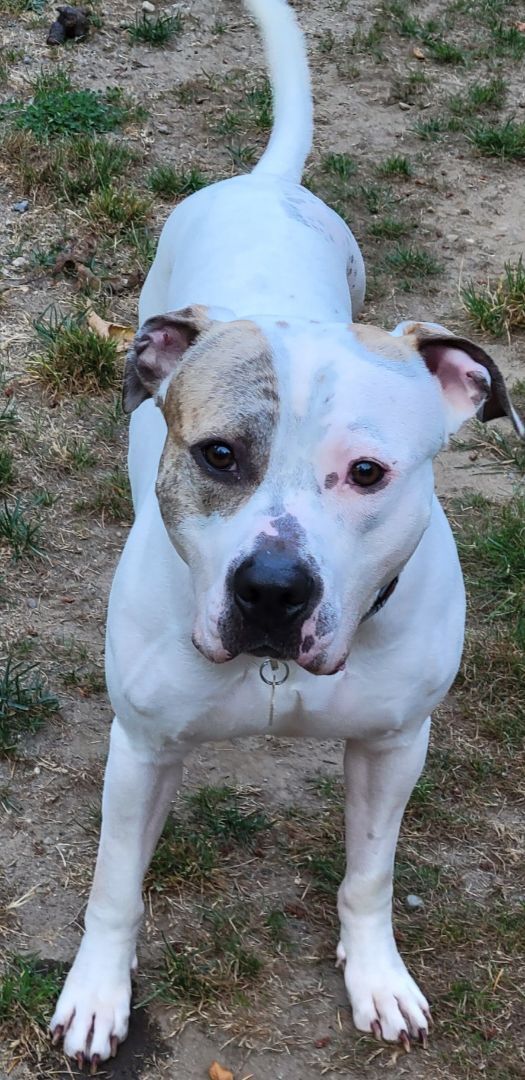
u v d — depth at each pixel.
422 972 1.83
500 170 3.44
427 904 1.89
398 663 1.66
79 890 1.87
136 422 1.90
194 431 1.56
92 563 2.22
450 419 1.65
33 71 3.52
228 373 1.56
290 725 1.70
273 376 1.55
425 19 4.11
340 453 1.53
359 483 1.54
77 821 1.93
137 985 1.79
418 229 3.16
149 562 1.66
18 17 3.75
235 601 1.52
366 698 1.67
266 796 1.98
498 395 1.67
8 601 2.15
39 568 2.20
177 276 2.01
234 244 1.94
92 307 2.70
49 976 1.78
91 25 3.75
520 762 2.04
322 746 2.05
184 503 1.57
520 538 2.28
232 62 3.73
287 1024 1.78
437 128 3.56
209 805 1.95
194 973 1.80
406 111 3.64
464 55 3.95
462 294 2.93
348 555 1.54
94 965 1.75
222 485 1.55
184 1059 1.74
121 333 2.62
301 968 1.82
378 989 1.78
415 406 1.58
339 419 1.53
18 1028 1.74
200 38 3.82
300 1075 1.74
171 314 1.66
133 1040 1.75
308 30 4.00
